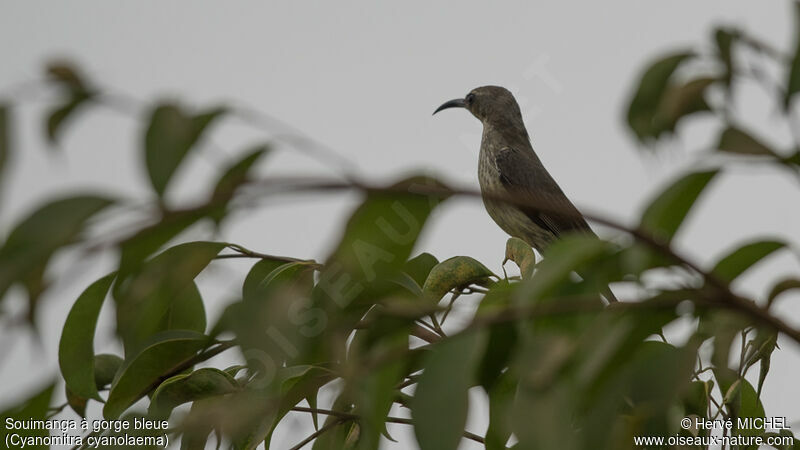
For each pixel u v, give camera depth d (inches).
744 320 134.8
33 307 86.9
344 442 203.9
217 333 156.9
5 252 87.2
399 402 194.4
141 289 147.9
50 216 88.4
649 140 142.3
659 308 106.0
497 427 143.2
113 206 89.9
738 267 120.6
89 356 174.1
